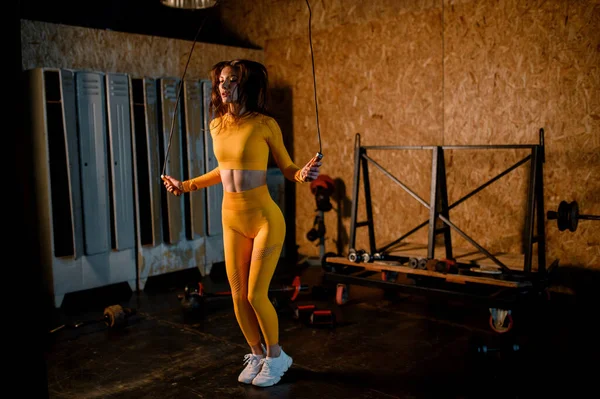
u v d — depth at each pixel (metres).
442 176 3.74
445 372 2.75
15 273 1.26
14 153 1.23
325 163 5.21
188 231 4.81
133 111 4.42
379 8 4.66
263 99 2.57
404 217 4.71
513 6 3.96
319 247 5.34
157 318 3.70
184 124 4.58
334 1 4.94
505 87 4.05
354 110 4.93
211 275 4.88
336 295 4.01
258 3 5.47
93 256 4.10
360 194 4.97
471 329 3.38
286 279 4.41
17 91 1.22
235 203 2.53
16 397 1.28
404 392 2.54
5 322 1.26
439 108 4.41
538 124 3.93
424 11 4.41
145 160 4.68
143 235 4.74
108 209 4.14
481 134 4.21
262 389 2.60
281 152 2.59
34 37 4.03
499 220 4.17
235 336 3.34
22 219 1.25
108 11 5.20
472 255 3.83
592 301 3.81
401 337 3.26
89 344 3.22
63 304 4.06
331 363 2.89
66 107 3.85
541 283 3.28
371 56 4.76
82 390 2.62
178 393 2.57
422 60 4.46
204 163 4.69
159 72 4.73
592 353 2.95
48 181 3.80
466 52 4.22
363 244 4.99
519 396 2.46
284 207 5.35
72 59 4.23
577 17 3.69
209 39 5.87
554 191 3.91
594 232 3.77
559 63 3.80
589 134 3.72
